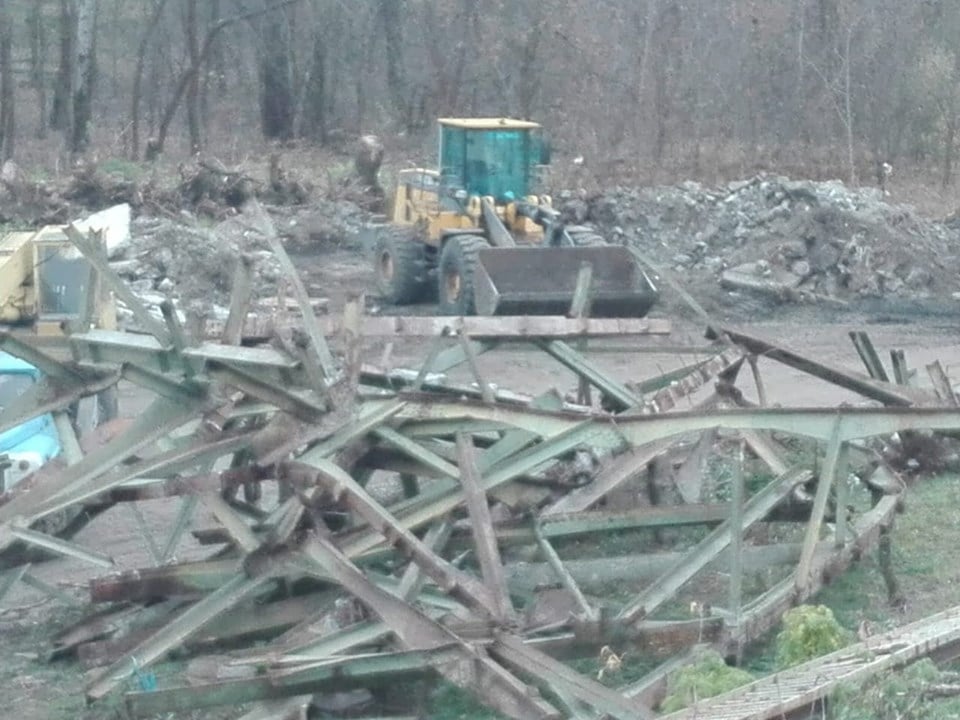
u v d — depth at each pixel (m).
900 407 10.91
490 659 9.02
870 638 8.95
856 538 11.52
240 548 10.41
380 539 10.20
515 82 43.44
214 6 45.97
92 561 10.31
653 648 9.91
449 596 10.06
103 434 11.62
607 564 11.52
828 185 29.59
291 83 45.78
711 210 28.64
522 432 10.89
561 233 23.06
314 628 9.97
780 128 39.44
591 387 13.80
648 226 28.56
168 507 14.88
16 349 10.48
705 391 17.72
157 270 24.62
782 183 28.91
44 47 47.06
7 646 11.05
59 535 12.02
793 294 26.52
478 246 22.86
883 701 7.82
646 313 20.61
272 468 9.84
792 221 27.95
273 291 24.34
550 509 11.45
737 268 27.19
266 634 10.31
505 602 9.34
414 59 46.62
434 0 45.75
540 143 25.25
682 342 22.70
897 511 12.59
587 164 34.81
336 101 47.12
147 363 10.20
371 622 9.49
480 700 8.83
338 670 9.00
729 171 35.16
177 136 43.38
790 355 13.59
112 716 9.63
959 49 41.44
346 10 47.22
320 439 9.73
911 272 27.30
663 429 10.35
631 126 38.56
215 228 28.00
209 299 24.06
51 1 53.03
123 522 14.37
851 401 18.73
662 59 40.25
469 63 44.56
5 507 9.59
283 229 29.81
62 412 11.11
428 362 11.20
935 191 35.66
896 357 14.74
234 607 10.21
